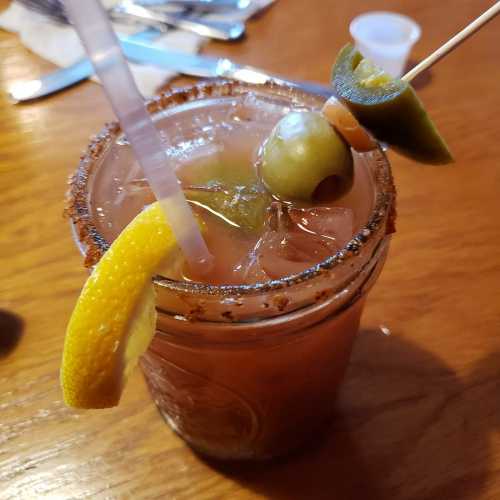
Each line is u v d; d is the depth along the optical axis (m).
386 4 0.39
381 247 0.16
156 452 0.20
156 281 0.14
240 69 0.33
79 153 0.30
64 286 0.24
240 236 0.17
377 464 0.20
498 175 0.28
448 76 0.33
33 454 0.20
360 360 0.22
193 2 0.38
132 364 0.14
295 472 0.20
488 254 0.25
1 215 0.27
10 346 0.23
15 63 0.35
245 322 0.15
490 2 0.39
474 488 0.19
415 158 0.17
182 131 0.20
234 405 0.18
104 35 0.12
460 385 0.21
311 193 0.16
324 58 0.35
